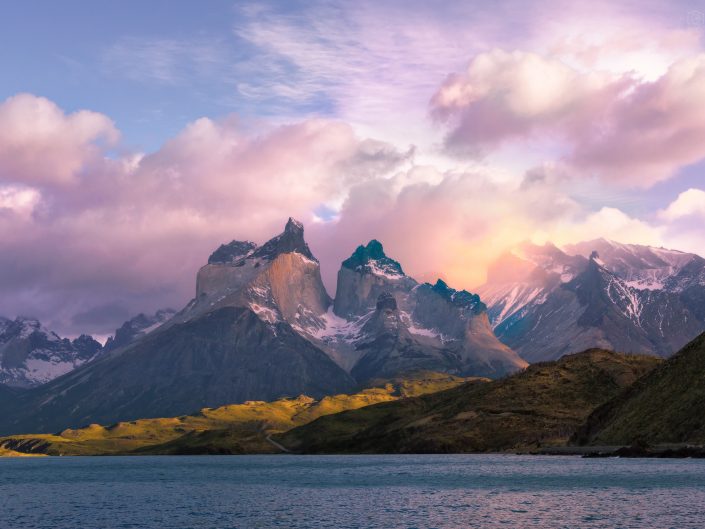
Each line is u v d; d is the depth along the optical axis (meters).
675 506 145.38
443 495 179.00
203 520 149.12
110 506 177.12
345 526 137.00
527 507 152.38
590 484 185.00
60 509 172.38
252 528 137.38
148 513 161.88
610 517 135.75
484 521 138.12
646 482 182.62
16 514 163.62
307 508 163.38
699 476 191.50
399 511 154.00
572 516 138.88
